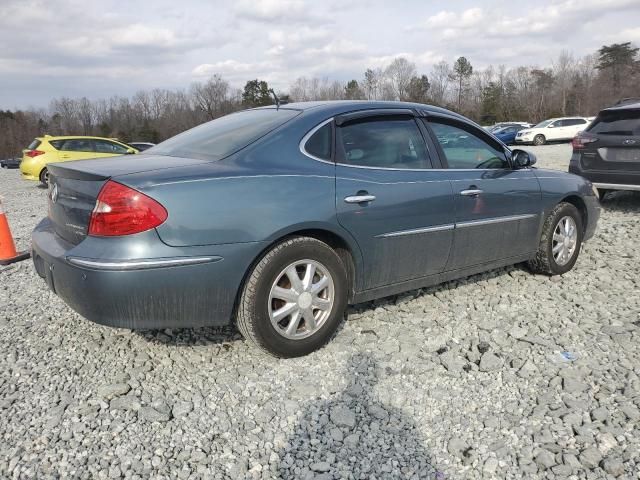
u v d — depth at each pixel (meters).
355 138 3.54
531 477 2.29
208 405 2.83
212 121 4.07
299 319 3.24
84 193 2.90
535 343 3.46
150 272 2.73
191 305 2.89
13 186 16.33
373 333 3.64
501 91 69.25
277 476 2.32
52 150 14.84
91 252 2.76
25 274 5.23
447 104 70.38
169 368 3.20
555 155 19.03
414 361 3.27
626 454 2.39
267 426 2.66
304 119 3.42
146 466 2.37
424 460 2.41
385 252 3.54
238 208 2.91
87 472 2.33
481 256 4.19
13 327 3.85
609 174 7.49
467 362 3.27
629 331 3.63
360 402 2.85
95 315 2.82
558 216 4.69
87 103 73.25
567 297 4.29
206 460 2.41
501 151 4.41
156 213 2.73
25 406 2.83
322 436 2.58
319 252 3.24
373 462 2.40
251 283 3.03
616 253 5.58
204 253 2.83
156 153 3.57
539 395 2.89
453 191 3.84
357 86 70.25
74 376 3.13
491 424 2.65
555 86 70.38
